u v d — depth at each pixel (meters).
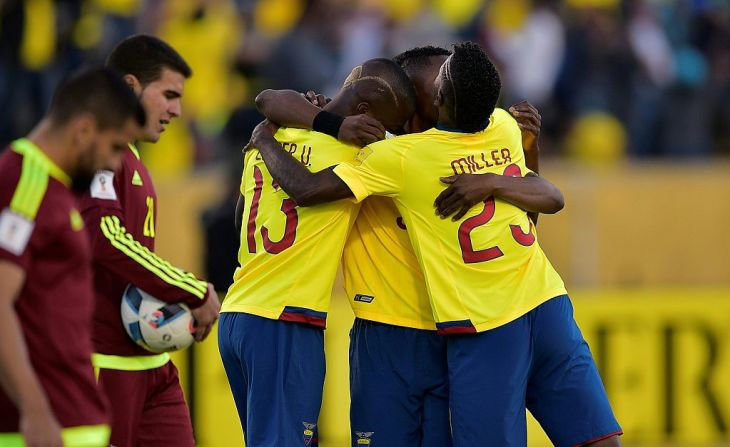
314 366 19.45
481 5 43.12
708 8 43.41
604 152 40.41
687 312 32.06
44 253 15.26
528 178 19.47
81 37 41.69
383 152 19.02
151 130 18.98
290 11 42.34
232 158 34.25
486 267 19.16
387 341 20.27
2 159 15.33
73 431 15.52
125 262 18.03
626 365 31.89
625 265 36.75
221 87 41.88
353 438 20.66
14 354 14.64
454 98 18.89
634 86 41.28
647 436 31.78
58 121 15.46
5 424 15.58
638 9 42.62
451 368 19.52
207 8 42.41
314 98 20.42
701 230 36.91
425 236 19.27
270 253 19.48
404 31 42.66
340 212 19.39
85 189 16.05
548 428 19.84
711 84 41.69
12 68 40.75
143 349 19.06
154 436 19.55
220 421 30.05
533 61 41.88
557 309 19.55
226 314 19.91
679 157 40.72
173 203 36.69
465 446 19.31
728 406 31.95
